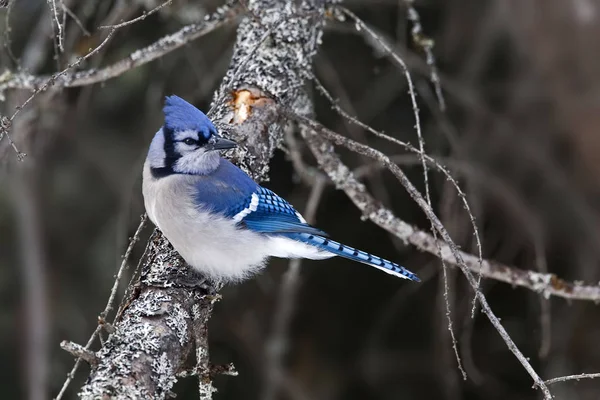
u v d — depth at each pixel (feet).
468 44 39.91
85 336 42.11
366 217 28.89
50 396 41.68
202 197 25.27
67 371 41.93
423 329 46.16
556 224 39.91
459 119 40.65
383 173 40.86
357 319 47.16
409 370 46.34
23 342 41.14
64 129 40.34
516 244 39.04
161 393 19.72
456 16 39.78
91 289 42.47
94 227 42.78
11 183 40.37
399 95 40.75
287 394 44.93
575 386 41.09
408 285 40.68
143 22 37.17
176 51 37.37
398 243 39.75
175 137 25.63
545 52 38.22
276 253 26.91
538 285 28.71
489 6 38.45
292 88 28.07
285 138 31.89
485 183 34.86
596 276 39.27
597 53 37.58
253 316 44.34
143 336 20.51
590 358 41.32
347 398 47.03
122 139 41.50
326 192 43.91
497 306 44.42
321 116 40.06
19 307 42.91
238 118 27.25
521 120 39.14
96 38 33.50
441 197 37.32
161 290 22.59
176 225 25.18
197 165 25.76
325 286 46.85
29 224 40.42
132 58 28.60
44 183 42.32
